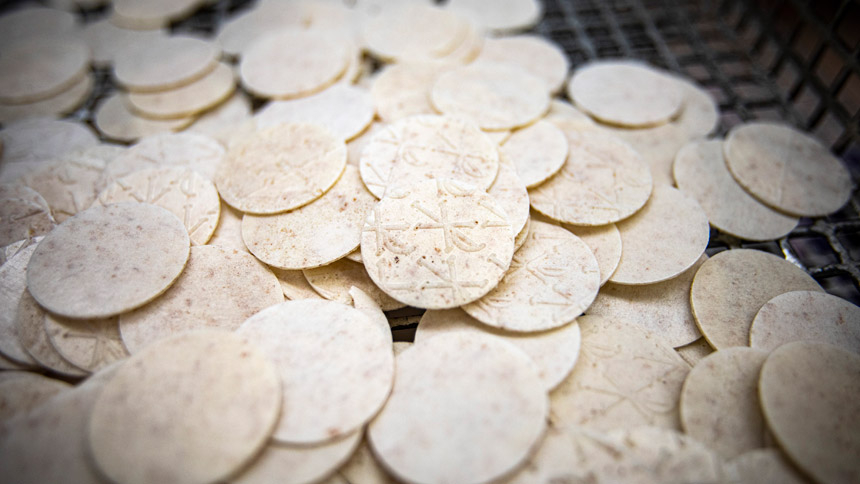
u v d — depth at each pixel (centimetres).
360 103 15
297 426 10
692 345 12
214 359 11
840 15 15
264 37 18
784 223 14
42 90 17
